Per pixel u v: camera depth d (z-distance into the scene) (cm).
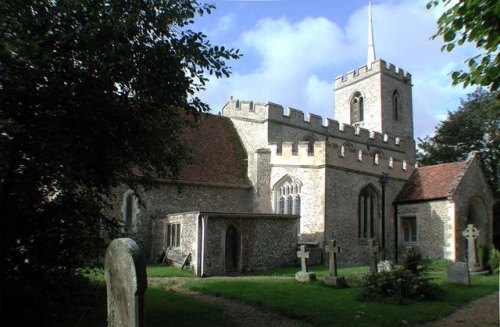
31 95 654
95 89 712
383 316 919
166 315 884
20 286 686
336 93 4497
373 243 1390
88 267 878
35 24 655
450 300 1161
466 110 3512
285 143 2384
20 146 662
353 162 2377
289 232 2025
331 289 1281
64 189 740
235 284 1339
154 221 2116
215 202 2327
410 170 2720
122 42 721
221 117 2864
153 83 756
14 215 698
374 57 4556
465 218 2359
